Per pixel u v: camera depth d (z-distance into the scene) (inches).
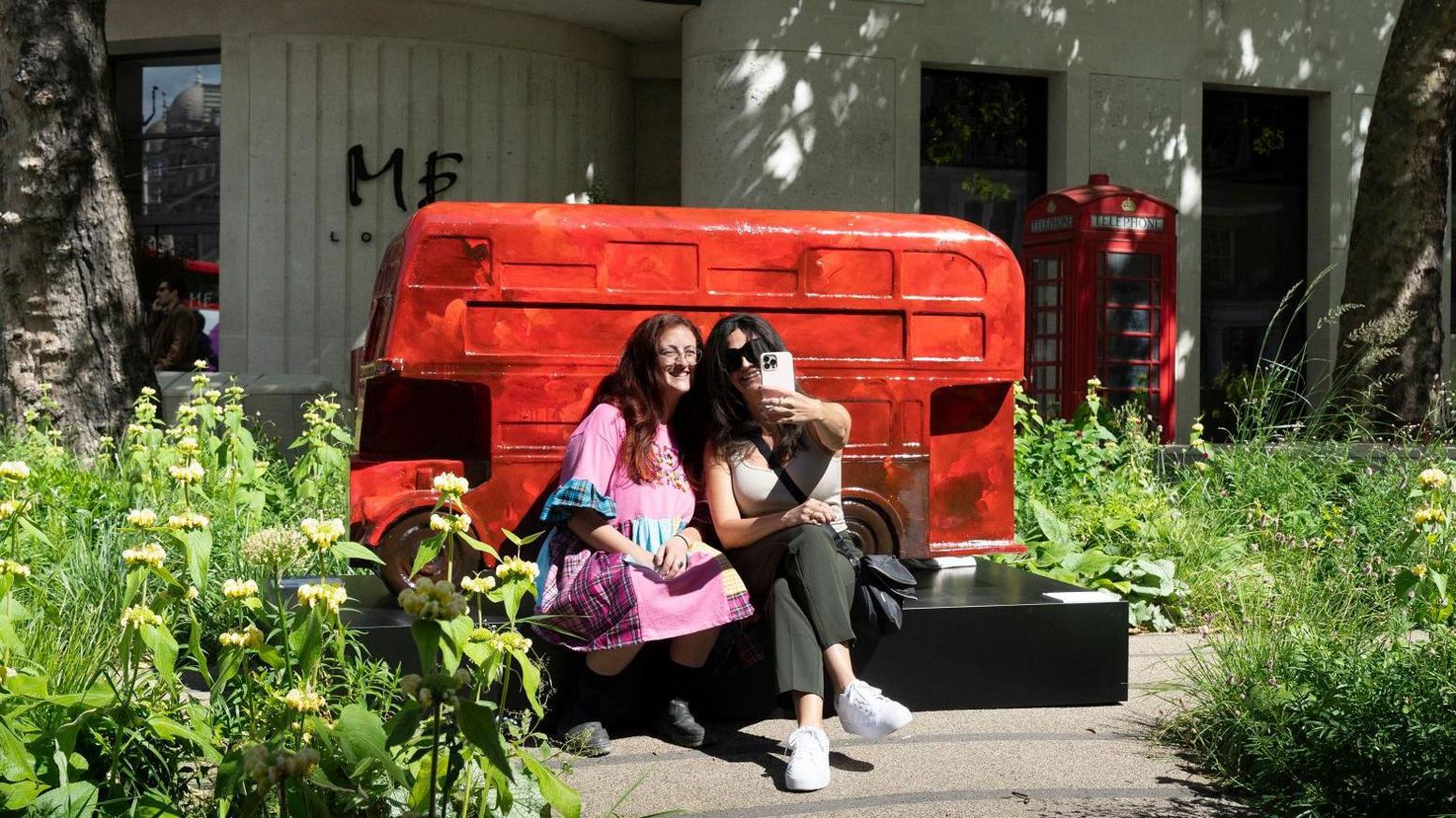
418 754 110.1
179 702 118.6
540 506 181.2
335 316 508.1
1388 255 401.4
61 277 324.5
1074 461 275.6
